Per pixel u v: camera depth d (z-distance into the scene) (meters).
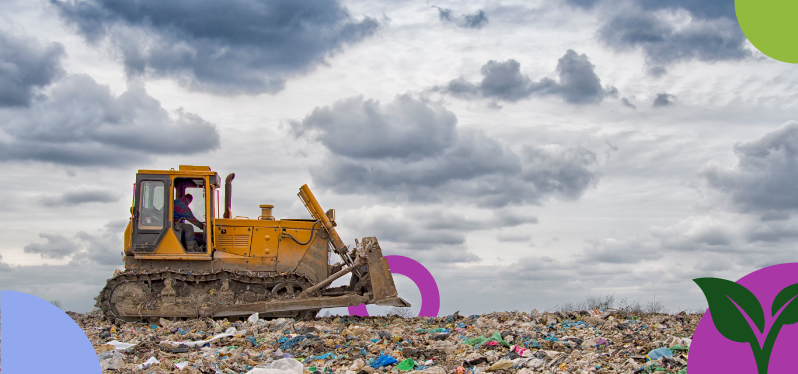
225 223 13.45
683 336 9.76
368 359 8.64
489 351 8.69
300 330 11.00
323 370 7.90
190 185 13.16
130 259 12.83
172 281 12.77
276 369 7.41
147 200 12.86
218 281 12.94
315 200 13.80
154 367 7.80
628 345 9.02
